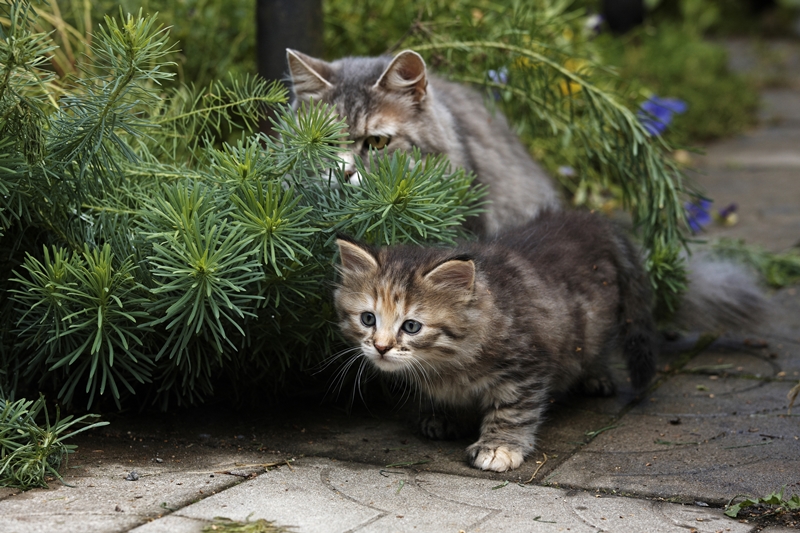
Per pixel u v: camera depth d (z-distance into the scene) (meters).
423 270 1.23
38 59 1.20
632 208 1.47
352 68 1.41
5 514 1.12
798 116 2.89
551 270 1.30
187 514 1.13
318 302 1.27
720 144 2.56
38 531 1.10
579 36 1.79
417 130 1.39
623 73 2.65
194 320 1.21
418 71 1.38
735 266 1.49
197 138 1.31
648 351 1.34
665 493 1.17
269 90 1.33
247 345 1.27
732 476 1.19
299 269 1.23
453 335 1.24
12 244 1.26
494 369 1.24
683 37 3.45
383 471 1.21
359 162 1.25
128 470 1.20
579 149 1.63
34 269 1.22
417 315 1.24
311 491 1.17
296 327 1.27
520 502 1.16
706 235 1.68
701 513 1.15
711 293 1.43
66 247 1.25
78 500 1.15
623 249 1.36
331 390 1.33
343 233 1.23
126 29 1.19
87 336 1.22
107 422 1.21
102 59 1.26
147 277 1.22
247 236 1.21
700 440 1.25
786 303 1.51
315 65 1.40
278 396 1.33
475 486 1.18
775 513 1.14
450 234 1.29
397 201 1.22
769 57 3.76
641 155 1.43
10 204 1.23
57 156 1.22
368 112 1.37
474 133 1.46
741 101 2.89
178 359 1.21
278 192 1.21
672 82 2.87
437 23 1.51
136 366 1.25
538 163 1.62
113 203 1.25
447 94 1.48
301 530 1.12
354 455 1.23
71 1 1.51
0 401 1.20
